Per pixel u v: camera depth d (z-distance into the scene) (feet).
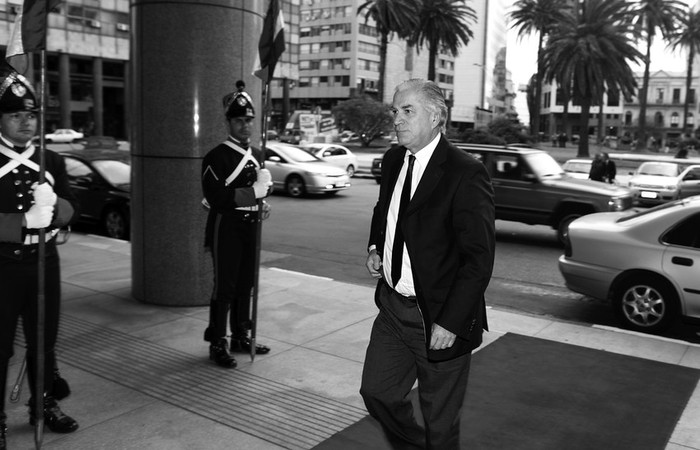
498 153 39.68
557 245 37.83
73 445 11.53
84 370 15.05
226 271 15.26
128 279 23.95
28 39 10.20
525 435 12.43
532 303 24.72
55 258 11.55
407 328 9.43
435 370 9.22
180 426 12.35
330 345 17.11
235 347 16.52
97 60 193.67
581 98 138.82
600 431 12.64
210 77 19.20
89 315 19.29
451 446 9.46
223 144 14.96
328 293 22.65
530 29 190.70
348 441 11.87
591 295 21.83
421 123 8.97
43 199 10.39
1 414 11.30
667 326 20.29
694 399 14.26
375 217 10.38
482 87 434.71
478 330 9.23
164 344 16.90
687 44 206.49
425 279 8.98
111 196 36.50
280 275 25.58
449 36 161.99
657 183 61.77
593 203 36.42
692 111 357.61
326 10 369.09
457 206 8.75
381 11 153.89
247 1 19.70
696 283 19.60
